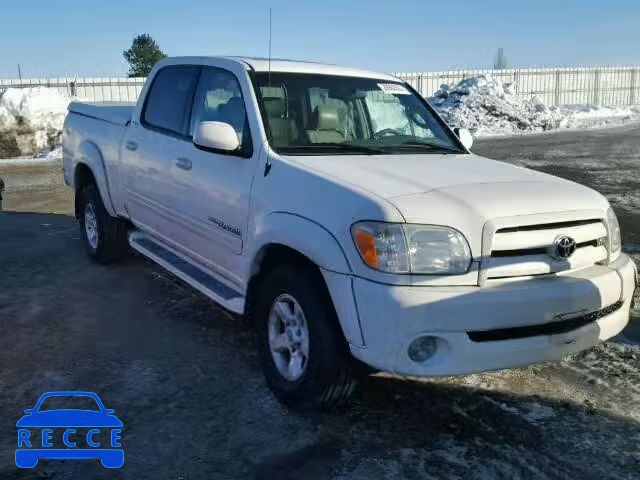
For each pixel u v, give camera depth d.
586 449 3.27
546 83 35.47
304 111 4.29
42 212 9.31
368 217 3.14
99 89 25.62
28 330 4.73
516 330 3.22
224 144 3.94
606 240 3.62
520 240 3.23
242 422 3.47
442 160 4.18
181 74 5.06
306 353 3.43
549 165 14.16
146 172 5.16
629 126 27.75
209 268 4.52
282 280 3.55
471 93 28.14
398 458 3.17
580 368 4.21
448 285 3.10
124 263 6.50
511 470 3.09
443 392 3.85
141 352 4.37
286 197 3.60
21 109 17.45
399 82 5.18
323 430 3.41
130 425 3.43
